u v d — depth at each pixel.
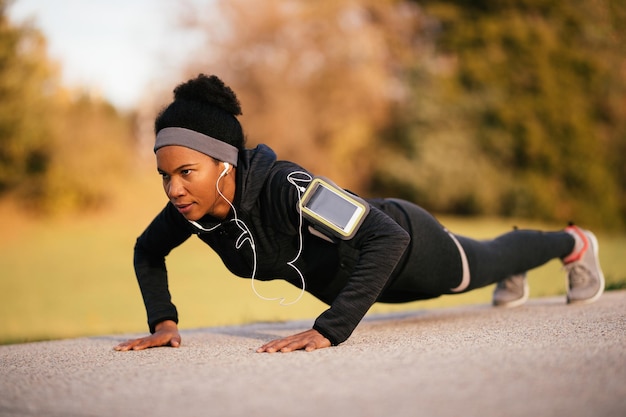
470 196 25.70
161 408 1.65
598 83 25.84
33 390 1.92
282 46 26.44
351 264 2.74
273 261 2.68
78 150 24.95
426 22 27.62
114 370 2.17
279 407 1.60
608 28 17.34
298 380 1.86
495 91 25.72
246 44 26.14
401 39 27.58
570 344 2.18
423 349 2.25
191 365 2.18
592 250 3.63
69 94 25.22
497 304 3.88
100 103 25.73
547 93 25.66
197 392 1.79
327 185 2.54
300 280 2.84
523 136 25.55
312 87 26.75
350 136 26.27
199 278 14.04
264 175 2.56
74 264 17.50
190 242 22.20
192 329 3.67
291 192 2.50
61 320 9.62
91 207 25.59
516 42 25.91
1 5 23.23
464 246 3.08
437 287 3.03
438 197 25.88
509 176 25.78
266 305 9.04
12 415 1.67
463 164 25.52
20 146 23.47
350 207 2.51
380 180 26.44
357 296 2.44
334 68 26.56
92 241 21.66
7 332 8.22
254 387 1.80
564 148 25.61
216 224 2.62
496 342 2.32
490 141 25.66
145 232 2.94
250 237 2.61
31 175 24.42
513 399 1.58
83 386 1.94
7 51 23.23
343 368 1.98
